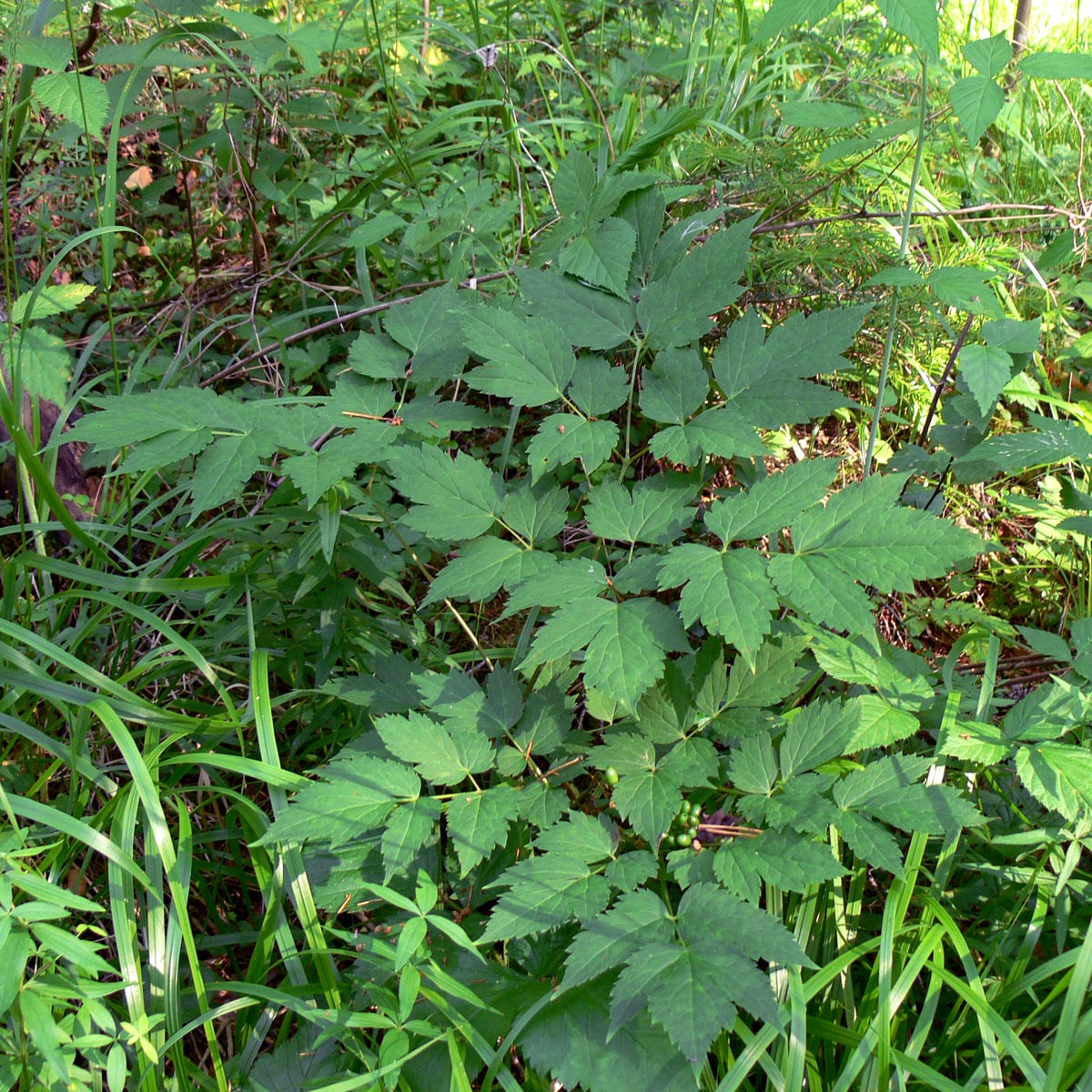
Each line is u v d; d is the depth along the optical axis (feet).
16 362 6.04
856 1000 5.65
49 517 8.18
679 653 6.49
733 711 5.65
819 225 8.52
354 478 7.42
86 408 8.86
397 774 5.37
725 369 6.02
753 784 5.37
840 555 4.93
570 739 5.92
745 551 5.00
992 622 7.05
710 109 9.83
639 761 5.48
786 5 6.04
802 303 8.64
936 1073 4.78
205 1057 5.97
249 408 6.02
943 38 13.37
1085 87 12.34
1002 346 6.68
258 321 9.55
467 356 6.51
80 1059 5.44
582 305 6.51
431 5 13.70
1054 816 6.20
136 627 7.74
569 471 8.45
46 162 11.06
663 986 4.36
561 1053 4.91
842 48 12.56
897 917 5.22
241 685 7.34
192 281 10.41
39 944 5.24
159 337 8.52
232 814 6.66
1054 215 9.02
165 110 10.89
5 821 6.00
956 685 6.67
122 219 10.91
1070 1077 4.58
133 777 5.46
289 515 6.91
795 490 5.24
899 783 5.24
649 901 4.89
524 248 9.07
